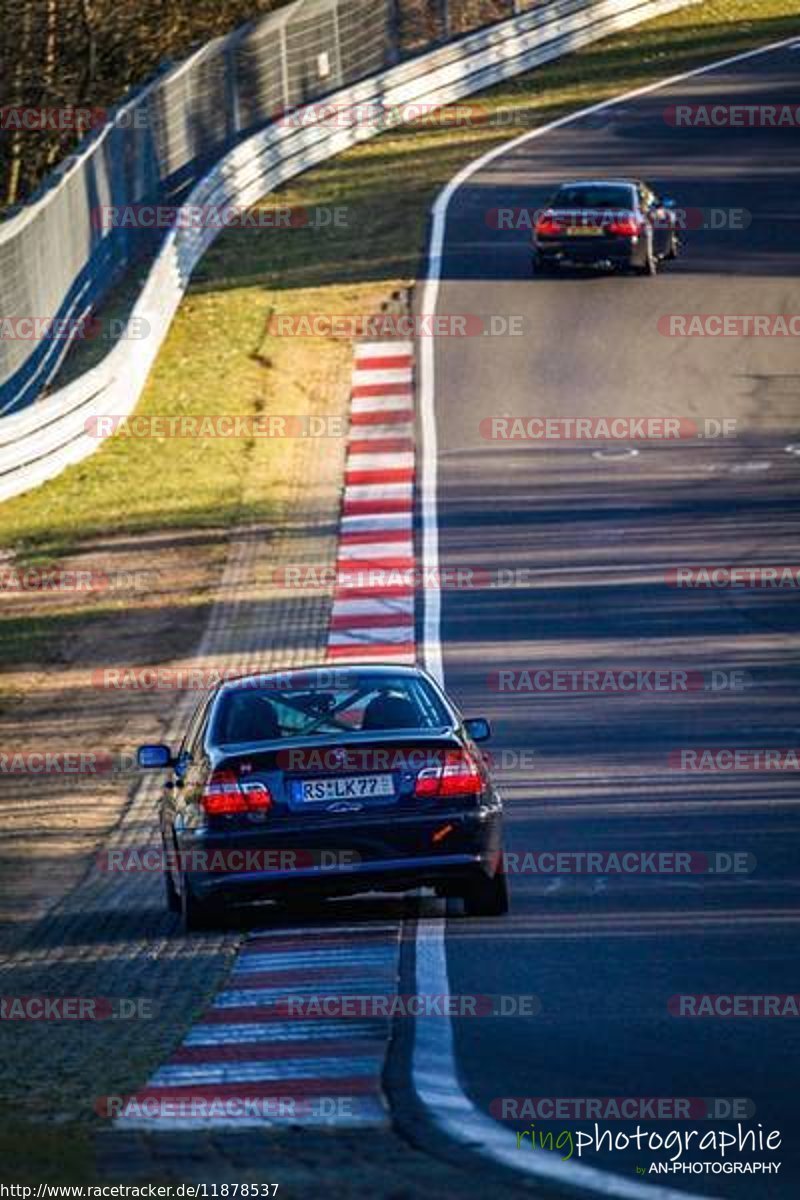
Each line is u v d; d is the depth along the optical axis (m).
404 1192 22.72
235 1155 24.77
